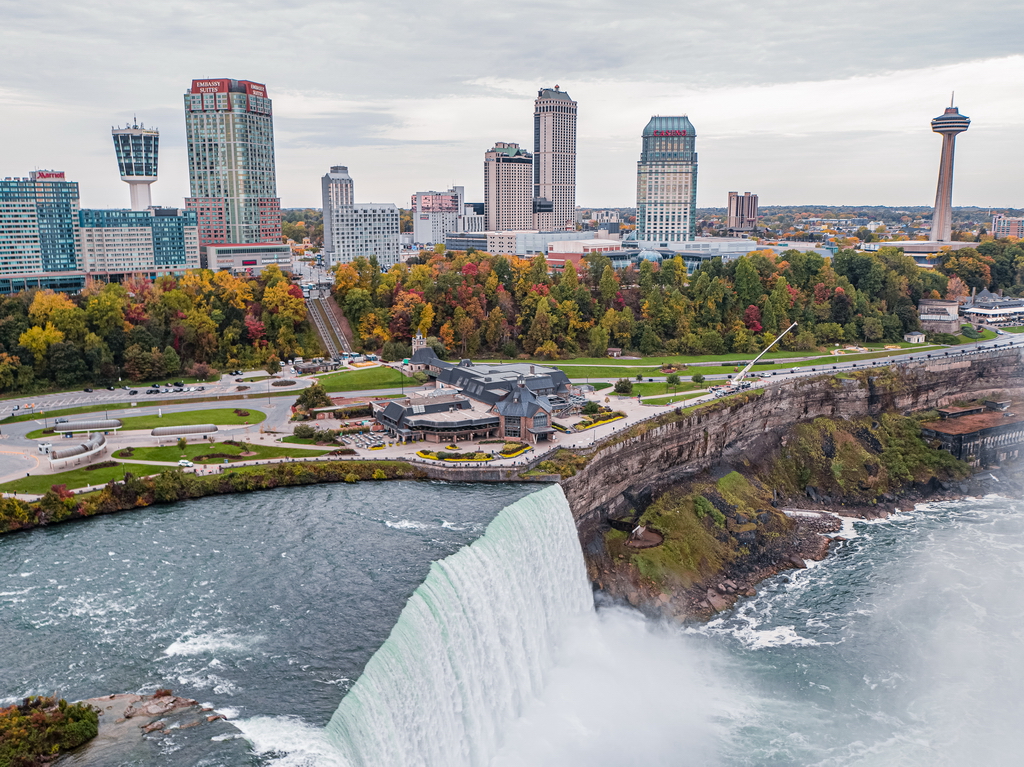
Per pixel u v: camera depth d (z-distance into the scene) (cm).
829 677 16688
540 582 17075
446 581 13925
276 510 17700
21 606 13450
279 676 11531
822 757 14238
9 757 9544
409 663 12112
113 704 10900
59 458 19488
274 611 13275
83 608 13400
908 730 15000
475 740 13212
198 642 12388
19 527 16488
